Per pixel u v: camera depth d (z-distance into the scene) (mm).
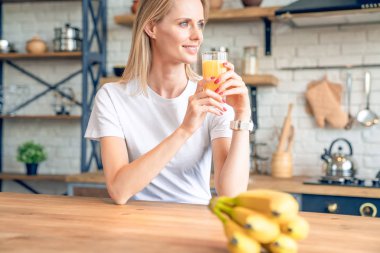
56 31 3900
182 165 1844
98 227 1153
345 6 2922
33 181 4227
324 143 3521
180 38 1720
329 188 2791
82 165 3652
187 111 1589
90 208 1432
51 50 4207
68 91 4094
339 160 3074
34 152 3928
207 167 1919
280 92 3623
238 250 865
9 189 4293
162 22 1741
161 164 1577
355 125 3455
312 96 3494
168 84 1863
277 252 881
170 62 1808
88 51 3721
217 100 1561
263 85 3596
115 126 1814
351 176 3051
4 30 4324
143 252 929
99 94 1874
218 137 1809
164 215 1314
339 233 1117
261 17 3457
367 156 3428
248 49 3492
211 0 3508
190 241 1020
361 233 1119
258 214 889
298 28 3590
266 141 3648
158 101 1850
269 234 869
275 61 3639
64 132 4168
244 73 3504
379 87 3410
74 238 1041
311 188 2826
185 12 1705
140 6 1833
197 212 1365
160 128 1851
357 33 3461
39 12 4242
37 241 1013
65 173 4156
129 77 1886
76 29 3895
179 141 1587
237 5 3709
